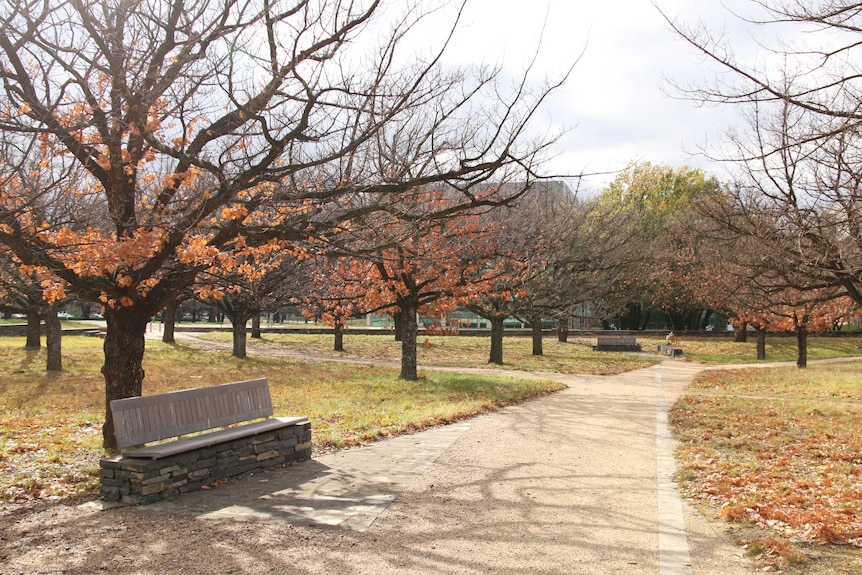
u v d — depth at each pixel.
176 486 6.61
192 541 5.15
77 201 9.94
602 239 27.75
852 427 10.91
